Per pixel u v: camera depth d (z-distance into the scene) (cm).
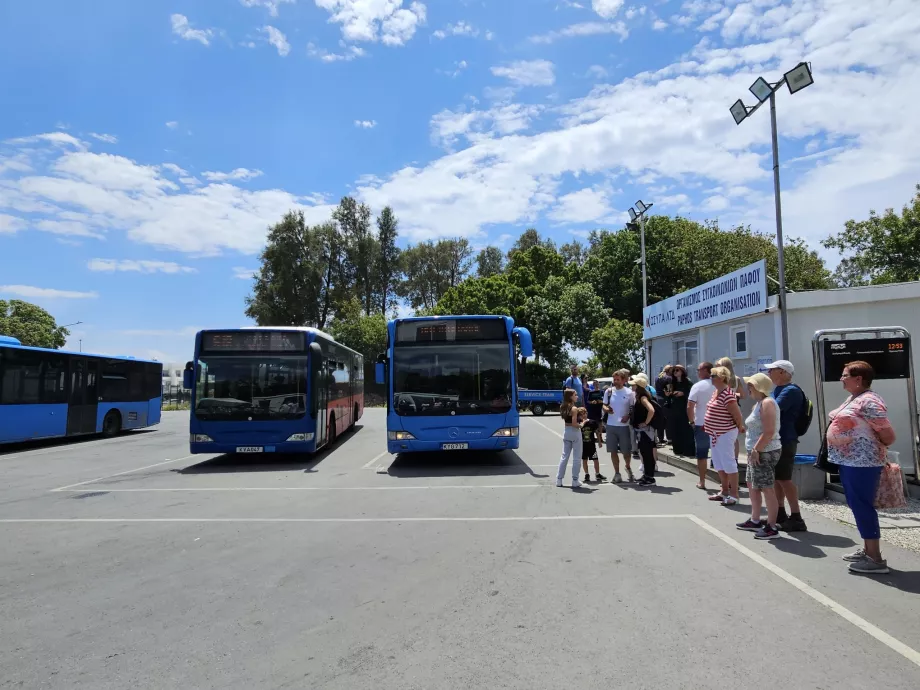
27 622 449
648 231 4575
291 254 5659
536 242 7331
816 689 336
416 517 783
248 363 1312
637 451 1086
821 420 908
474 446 1195
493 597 487
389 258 6312
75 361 1886
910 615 441
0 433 1593
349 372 2066
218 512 836
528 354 1223
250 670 368
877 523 533
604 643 398
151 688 348
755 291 1109
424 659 379
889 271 2650
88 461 1454
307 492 982
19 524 779
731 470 820
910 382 880
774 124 1079
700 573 539
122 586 528
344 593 502
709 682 345
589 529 704
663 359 1678
